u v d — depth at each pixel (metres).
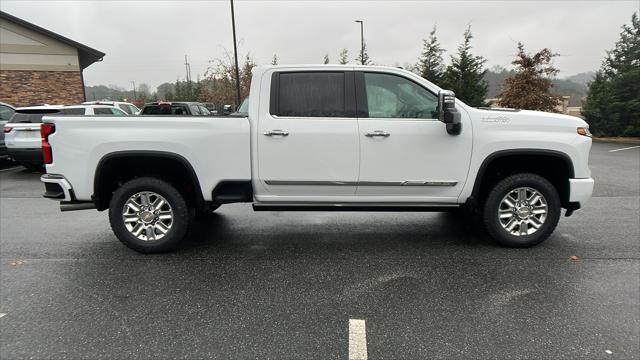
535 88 20.06
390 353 2.70
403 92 4.41
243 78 31.50
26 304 3.40
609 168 10.90
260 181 4.42
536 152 4.34
